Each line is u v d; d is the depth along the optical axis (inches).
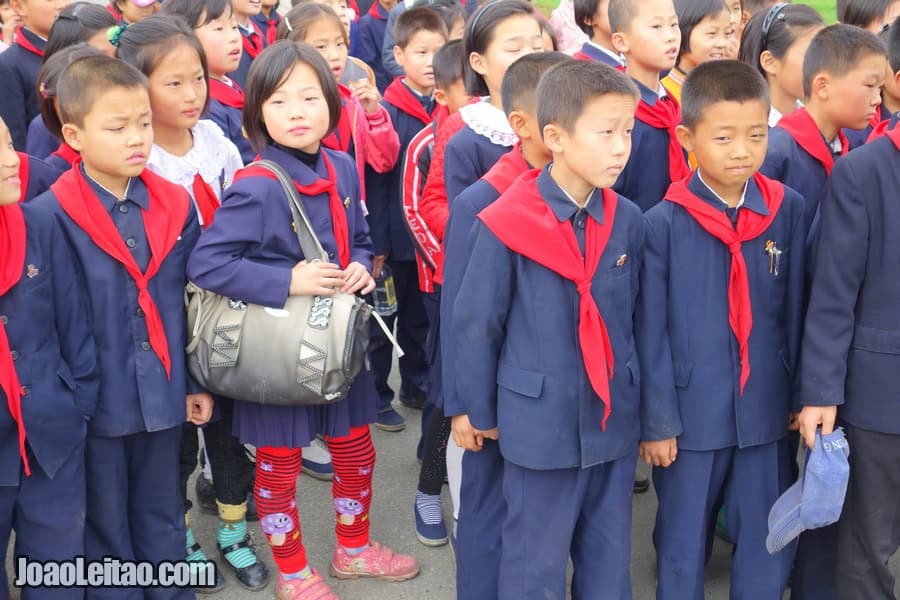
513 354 86.2
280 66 94.5
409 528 120.7
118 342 89.7
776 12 124.0
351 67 152.1
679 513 93.7
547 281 84.4
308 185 96.7
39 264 83.7
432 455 115.6
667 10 110.8
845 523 93.2
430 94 152.1
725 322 90.9
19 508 86.2
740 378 90.7
